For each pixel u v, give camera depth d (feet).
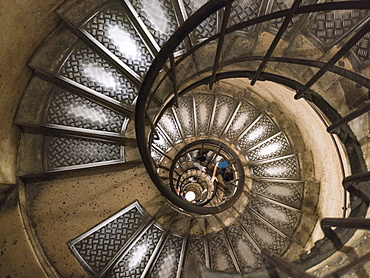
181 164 21.38
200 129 15.93
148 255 10.57
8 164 8.65
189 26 5.64
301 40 8.93
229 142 15.67
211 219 13.62
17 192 9.04
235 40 9.21
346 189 8.43
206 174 21.59
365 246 6.08
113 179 10.82
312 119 11.88
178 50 9.28
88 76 9.20
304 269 6.48
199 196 22.65
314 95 9.41
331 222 6.00
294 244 13.01
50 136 9.53
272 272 5.37
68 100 9.30
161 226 10.97
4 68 7.50
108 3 8.79
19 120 8.89
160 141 15.70
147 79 6.70
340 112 9.02
